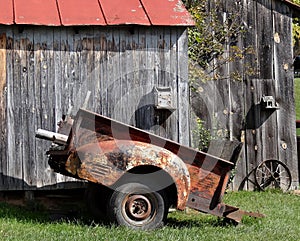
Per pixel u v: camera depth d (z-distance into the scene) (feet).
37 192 37.11
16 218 31.45
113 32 36.68
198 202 31.14
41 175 35.73
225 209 32.37
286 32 49.29
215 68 47.75
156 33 37.11
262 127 48.70
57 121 36.01
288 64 49.32
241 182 48.21
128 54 36.81
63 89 36.11
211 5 47.96
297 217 35.40
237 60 48.34
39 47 35.83
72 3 37.14
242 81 48.37
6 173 35.22
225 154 34.19
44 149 35.81
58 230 28.84
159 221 30.12
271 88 48.93
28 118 35.65
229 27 48.19
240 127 48.26
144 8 37.45
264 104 48.21
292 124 49.21
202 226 31.55
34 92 35.76
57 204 36.68
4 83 35.37
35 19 35.19
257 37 48.78
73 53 36.27
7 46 35.42
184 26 36.96
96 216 33.06
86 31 36.37
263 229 30.96
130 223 29.84
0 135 35.27
